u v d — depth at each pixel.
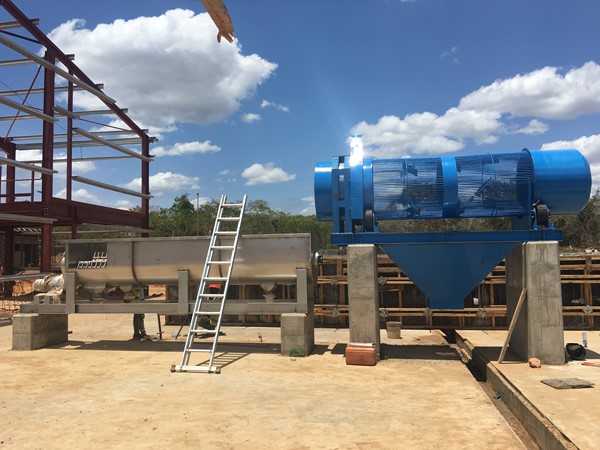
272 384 7.21
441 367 8.34
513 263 8.93
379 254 14.27
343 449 4.77
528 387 6.54
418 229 26.53
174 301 10.56
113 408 6.09
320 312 13.80
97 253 10.73
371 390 6.88
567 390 6.38
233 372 8.00
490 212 9.12
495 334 11.48
